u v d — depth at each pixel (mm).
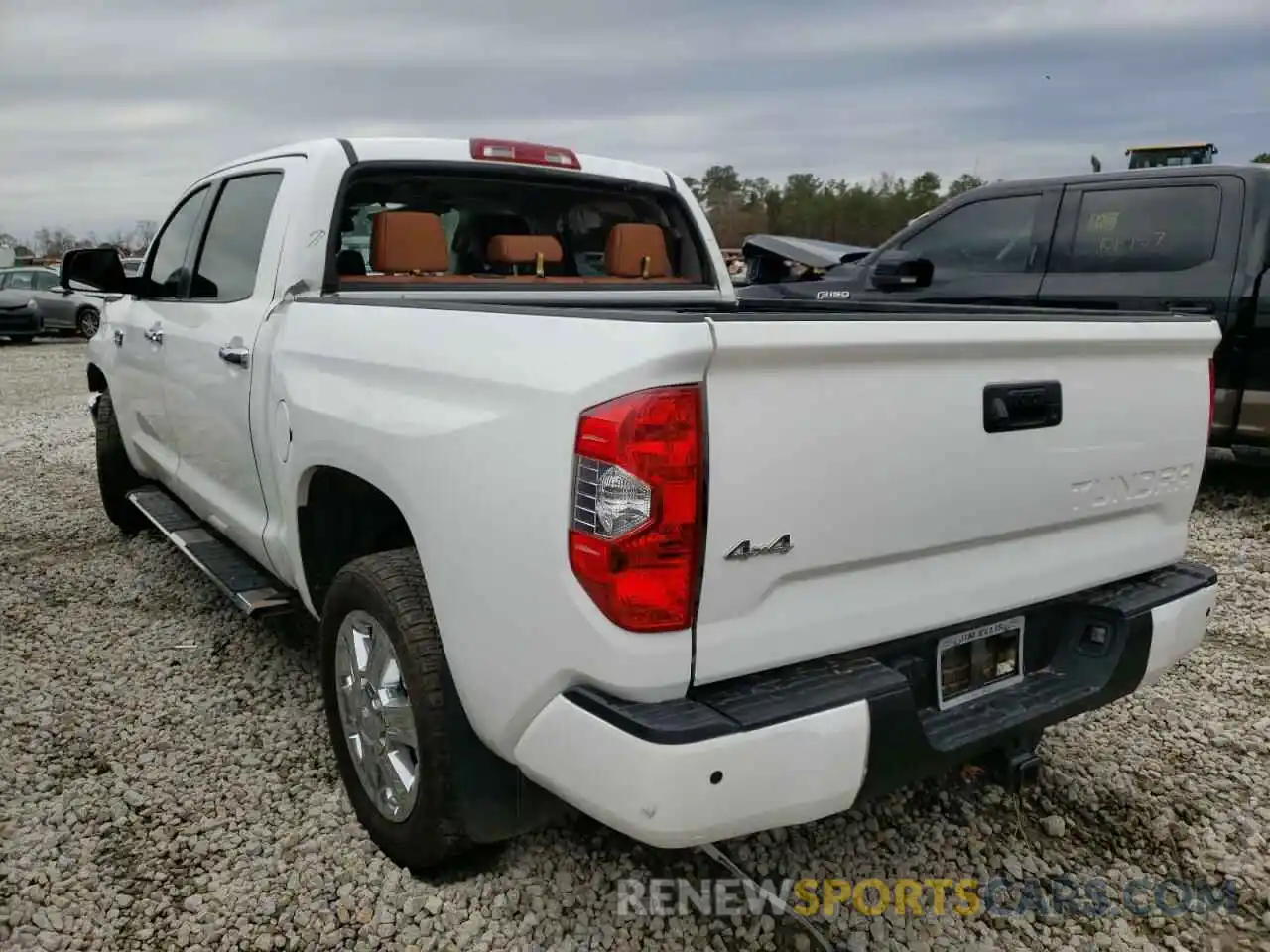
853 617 2148
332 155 3303
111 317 5191
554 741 2035
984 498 2289
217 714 3549
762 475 1938
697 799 1854
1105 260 6422
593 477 1886
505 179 3703
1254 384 5957
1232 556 5434
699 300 4027
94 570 5125
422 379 2365
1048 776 3184
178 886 2625
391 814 2633
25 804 2971
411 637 2404
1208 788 3137
